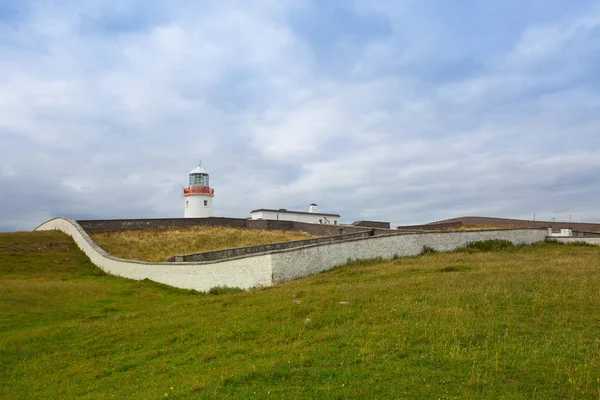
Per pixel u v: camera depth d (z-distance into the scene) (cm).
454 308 1312
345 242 2656
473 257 2650
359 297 1534
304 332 1234
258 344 1186
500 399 761
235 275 2336
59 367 1251
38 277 2973
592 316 1179
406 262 2538
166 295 2359
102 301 2161
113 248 4100
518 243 3422
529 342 1009
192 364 1108
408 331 1131
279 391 855
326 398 813
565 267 2041
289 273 2273
